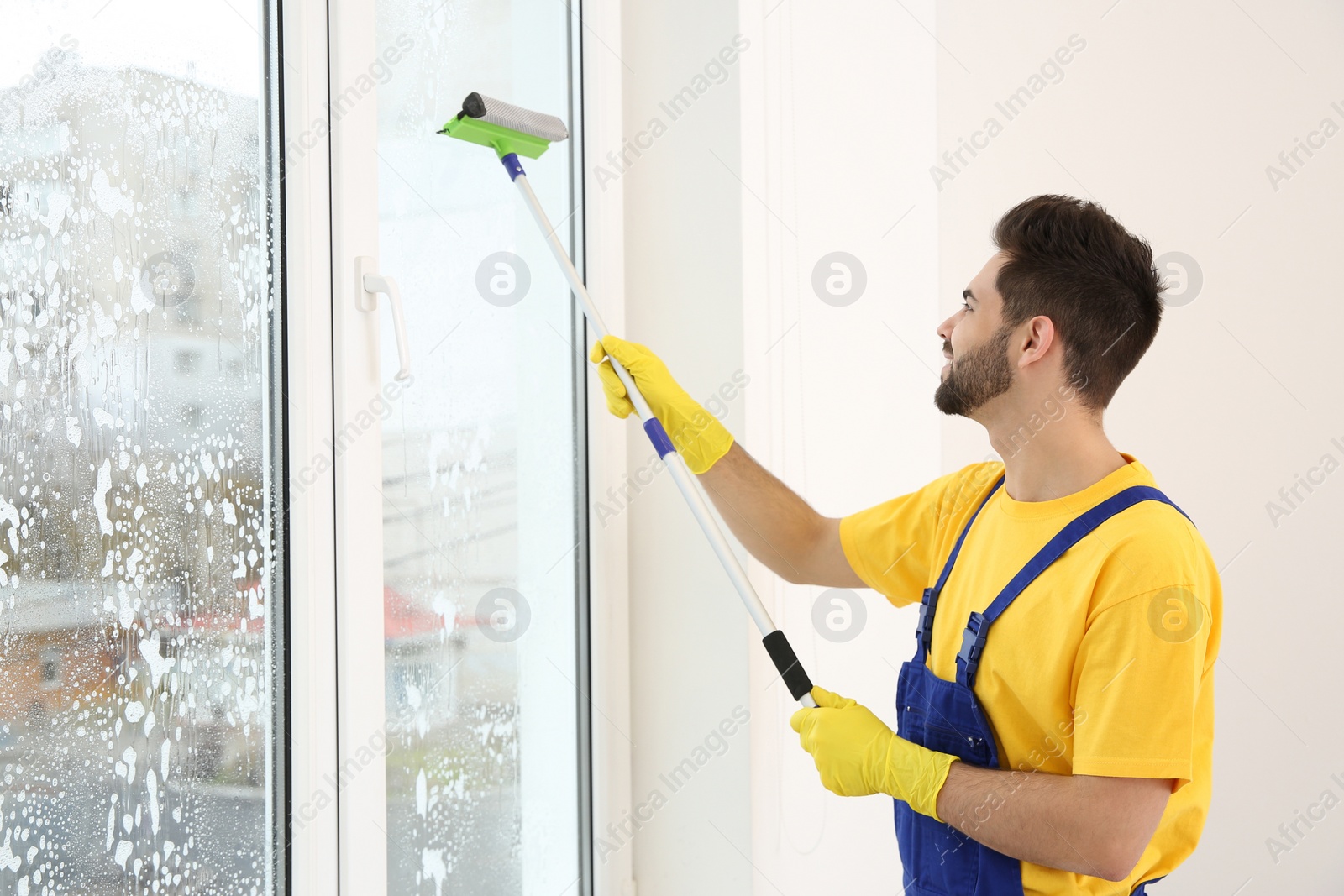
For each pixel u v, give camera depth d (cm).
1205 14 206
